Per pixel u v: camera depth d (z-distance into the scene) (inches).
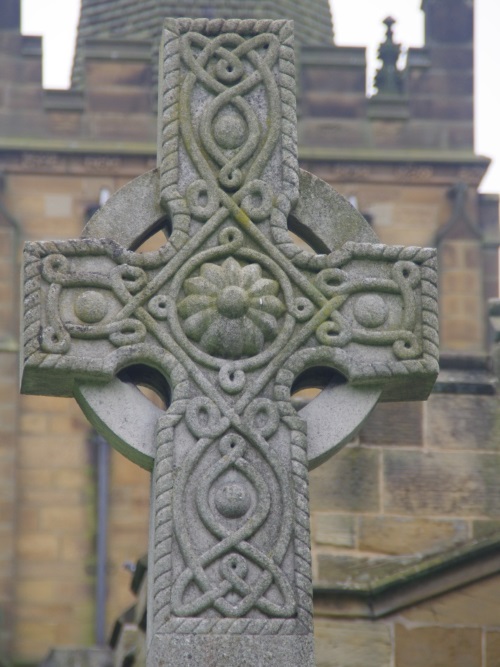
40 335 374.6
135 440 374.3
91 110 1398.9
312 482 531.2
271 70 394.0
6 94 1395.2
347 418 382.3
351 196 1398.9
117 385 377.1
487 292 1376.7
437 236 1389.0
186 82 391.9
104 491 1306.6
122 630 610.9
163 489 365.7
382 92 1432.1
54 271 377.7
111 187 1386.6
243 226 385.1
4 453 1311.5
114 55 1405.0
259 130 390.3
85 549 1295.5
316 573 524.4
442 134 1411.2
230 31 395.9
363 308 384.5
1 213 1370.6
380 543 528.1
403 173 1400.1
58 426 1320.1
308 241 395.2
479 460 536.4
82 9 1466.5
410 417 537.6
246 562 362.3
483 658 502.9
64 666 678.5
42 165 1384.1
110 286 377.7
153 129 1402.6
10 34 1408.7
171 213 385.1
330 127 1408.7
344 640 502.6
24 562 1290.6
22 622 1279.5
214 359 375.6
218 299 377.4
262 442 370.0
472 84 1419.8
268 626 359.3
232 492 364.8
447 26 1429.6
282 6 1449.3
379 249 387.5
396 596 505.4
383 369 381.7
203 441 368.8
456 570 507.2
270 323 378.0
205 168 387.5
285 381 376.5
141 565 551.5
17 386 1328.7
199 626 358.6
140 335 375.9
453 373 543.2
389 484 532.7
